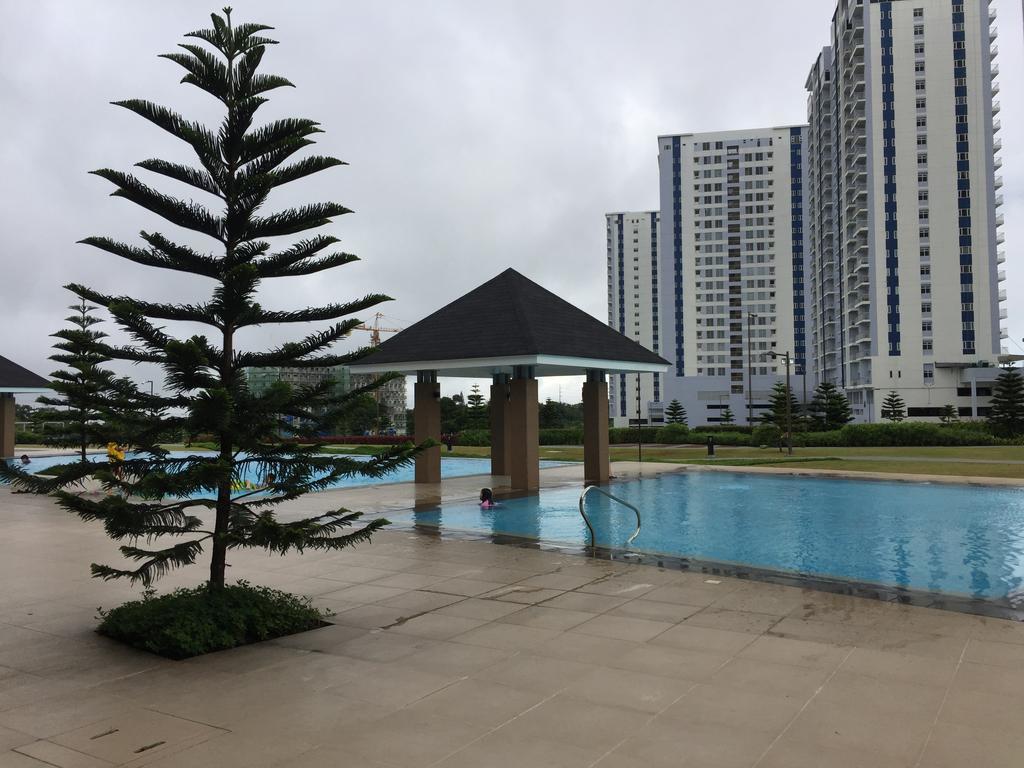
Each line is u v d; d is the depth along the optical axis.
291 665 6.48
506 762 4.41
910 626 7.55
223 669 6.40
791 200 121.06
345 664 6.48
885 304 84.56
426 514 17.39
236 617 7.24
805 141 122.12
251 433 7.77
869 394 86.44
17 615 8.40
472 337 21.88
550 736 4.80
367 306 8.27
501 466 26.81
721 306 113.81
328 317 8.33
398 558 11.81
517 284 23.84
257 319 8.06
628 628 7.53
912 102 84.50
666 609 8.37
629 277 154.38
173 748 4.70
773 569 10.87
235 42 7.81
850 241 90.25
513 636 7.28
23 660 6.72
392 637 7.35
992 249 82.88
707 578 10.16
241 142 7.88
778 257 112.62
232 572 10.78
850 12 89.50
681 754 4.49
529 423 22.17
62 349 18.97
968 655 6.51
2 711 5.42
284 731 4.96
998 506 19.22
